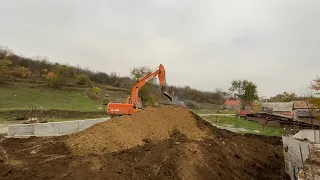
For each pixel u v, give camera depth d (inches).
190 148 491.8
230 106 2706.7
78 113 1322.6
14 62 2340.1
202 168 435.2
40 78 2256.4
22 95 1723.7
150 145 500.7
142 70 1445.6
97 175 355.9
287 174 530.3
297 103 1423.5
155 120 605.6
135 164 405.1
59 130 748.6
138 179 362.9
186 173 403.9
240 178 485.1
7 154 452.1
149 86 1322.6
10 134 692.1
